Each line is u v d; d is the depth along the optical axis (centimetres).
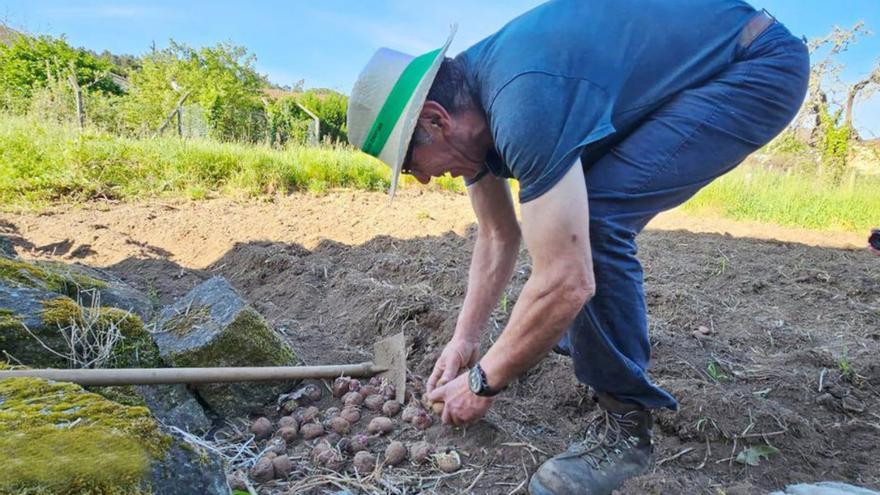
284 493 166
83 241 441
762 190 709
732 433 195
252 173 652
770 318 315
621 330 155
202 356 208
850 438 205
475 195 183
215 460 124
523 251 414
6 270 217
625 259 150
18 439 107
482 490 171
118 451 109
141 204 563
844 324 311
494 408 210
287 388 221
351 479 173
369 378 225
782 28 159
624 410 167
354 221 520
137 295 262
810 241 534
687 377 234
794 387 230
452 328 262
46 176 576
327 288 349
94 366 189
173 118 1405
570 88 129
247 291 367
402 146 137
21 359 180
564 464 166
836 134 983
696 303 318
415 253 418
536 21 141
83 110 986
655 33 146
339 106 2006
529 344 137
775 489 179
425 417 199
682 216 648
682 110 149
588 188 149
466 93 141
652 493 165
